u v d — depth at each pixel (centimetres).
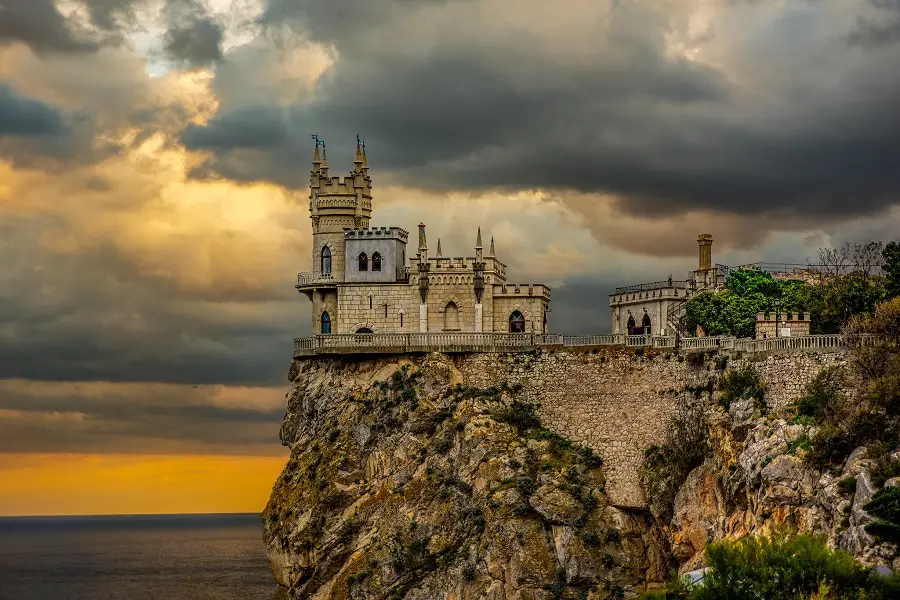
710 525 11750
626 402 12850
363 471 13450
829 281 13450
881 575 7806
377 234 14588
